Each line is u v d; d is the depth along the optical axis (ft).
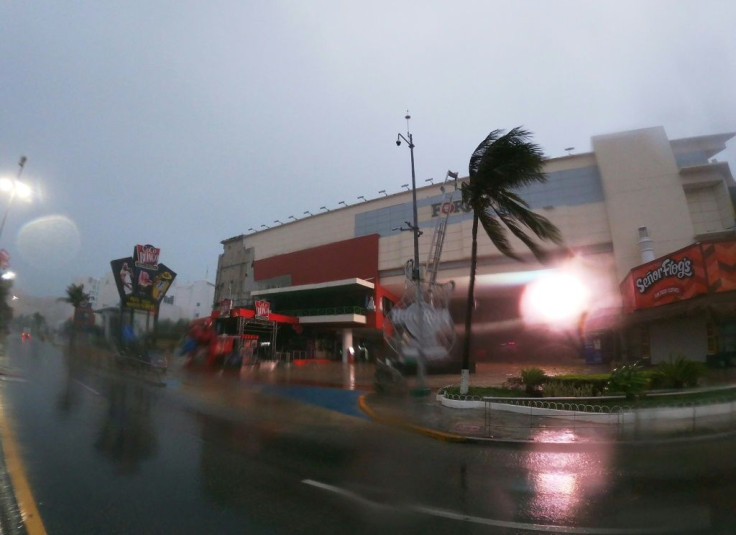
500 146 48.34
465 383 48.96
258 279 175.73
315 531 15.84
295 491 20.11
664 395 42.39
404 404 47.65
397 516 17.56
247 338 102.73
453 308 162.61
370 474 23.36
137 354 78.79
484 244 129.80
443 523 16.96
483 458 27.48
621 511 18.17
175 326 112.88
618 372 44.29
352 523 16.71
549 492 20.68
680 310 60.49
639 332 83.25
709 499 19.45
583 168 124.36
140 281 90.94
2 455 23.02
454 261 132.57
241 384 64.54
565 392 45.27
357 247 148.87
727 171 111.65
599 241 117.80
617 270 112.88
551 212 123.34
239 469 23.24
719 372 51.65
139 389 55.72
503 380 69.41
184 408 42.96
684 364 46.65
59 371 70.44
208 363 92.63
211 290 219.61
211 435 31.48
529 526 16.71
